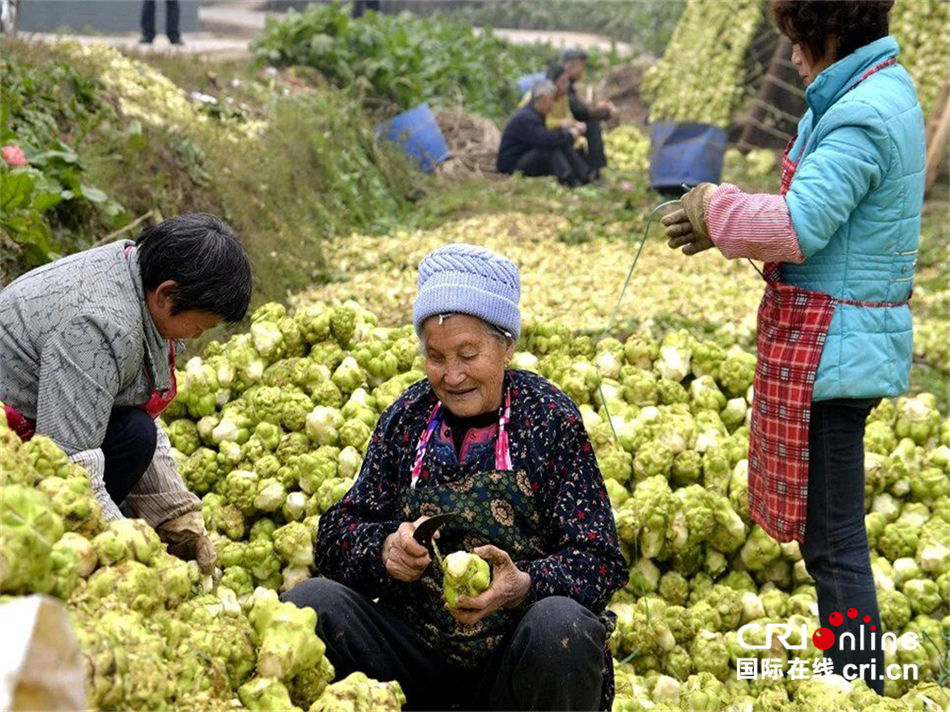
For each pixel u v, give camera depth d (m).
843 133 3.55
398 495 3.04
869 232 3.62
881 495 4.54
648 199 11.03
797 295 3.69
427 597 3.00
